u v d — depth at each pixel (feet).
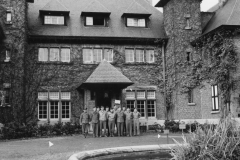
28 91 78.28
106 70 75.25
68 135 67.26
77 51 83.61
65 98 81.82
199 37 79.66
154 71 86.38
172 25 83.87
